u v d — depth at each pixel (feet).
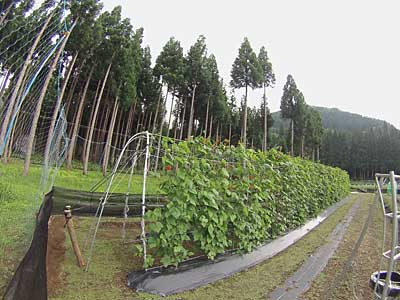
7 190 20.83
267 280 11.82
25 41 13.92
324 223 26.50
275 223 18.01
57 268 11.00
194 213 11.85
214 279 11.48
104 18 54.85
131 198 18.98
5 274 9.43
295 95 108.37
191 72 82.07
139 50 67.77
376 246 18.07
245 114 86.53
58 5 17.21
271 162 17.81
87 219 19.38
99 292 9.50
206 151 13.67
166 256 11.22
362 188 101.71
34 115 29.96
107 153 61.41
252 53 85.76
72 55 46.78
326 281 11.96
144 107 84.89
